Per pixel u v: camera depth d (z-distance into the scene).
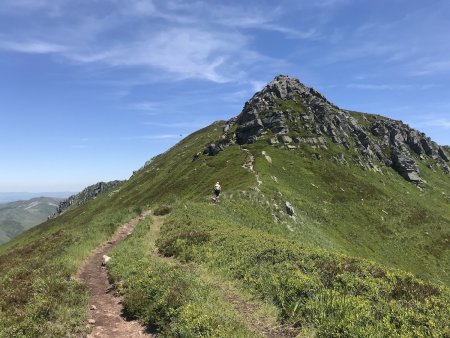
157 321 13.30
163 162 194.38
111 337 12.65
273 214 61.97
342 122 163.00
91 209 169.50
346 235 81.69
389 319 11.82
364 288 14.33
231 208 53.66
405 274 15.97
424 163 195.25
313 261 17.73
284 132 139.75
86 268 23.41
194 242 25.81
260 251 20.28
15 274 19.59
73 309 14.47
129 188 178.25
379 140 186.12
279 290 14.85
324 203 96.19
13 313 13.41
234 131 150.62
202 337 11.05
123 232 36.72
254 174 94.12
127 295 15.68
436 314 12.18
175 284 15.49
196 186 109.62
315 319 12.36
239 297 15.73
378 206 109.56
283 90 168.12
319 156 129.38
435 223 109.44
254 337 11.50
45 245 34.62
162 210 45.91
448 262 90.75
